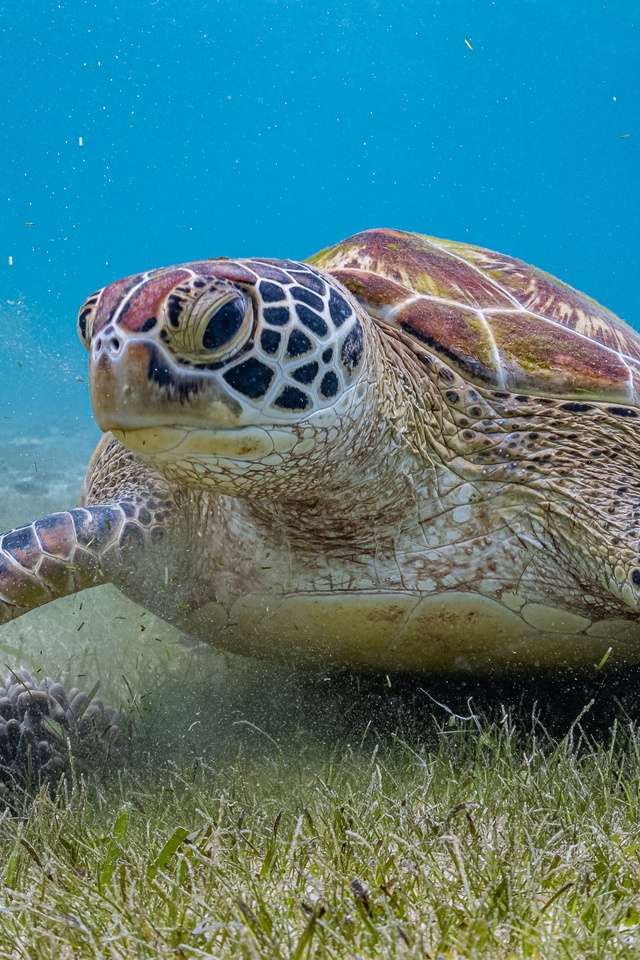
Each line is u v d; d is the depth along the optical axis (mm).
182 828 561
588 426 784
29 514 1618
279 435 670
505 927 500
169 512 788
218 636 813
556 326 834
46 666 879
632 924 504
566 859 539
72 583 769
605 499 754
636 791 617
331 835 569
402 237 889
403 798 599
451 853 536
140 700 809
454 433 768
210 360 644
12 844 609
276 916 509
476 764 651
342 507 736
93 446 2887
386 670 792
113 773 720
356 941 496
